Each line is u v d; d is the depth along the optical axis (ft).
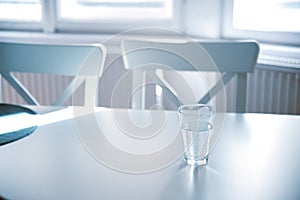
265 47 6.35
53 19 7.64
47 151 2.87
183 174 2.50
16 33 7.62
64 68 4.75
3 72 4.84
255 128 3.36
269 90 6.11
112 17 7.59
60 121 3.53
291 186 2.35
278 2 6.44
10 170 2.56
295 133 3.24
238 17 6.78
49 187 2.33
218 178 2.45
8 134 3.17
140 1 7.45
